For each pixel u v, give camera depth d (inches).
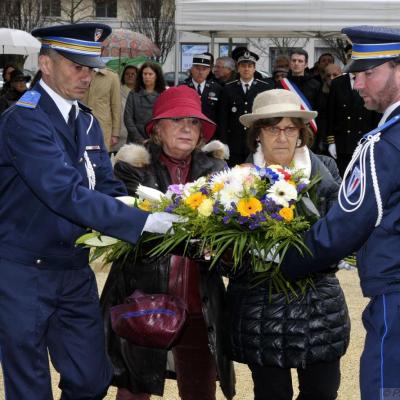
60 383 148.9
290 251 133.4
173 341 145.0
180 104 155.4
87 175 147.8
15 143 139.6
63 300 145.0
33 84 152.3
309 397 147.9
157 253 143.1
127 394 157.3
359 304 273.0
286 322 141.0
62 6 1489.9
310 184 142.3
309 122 157.4
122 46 834.2
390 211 121.5
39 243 142.2
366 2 454.3
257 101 153.2
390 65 124.3
